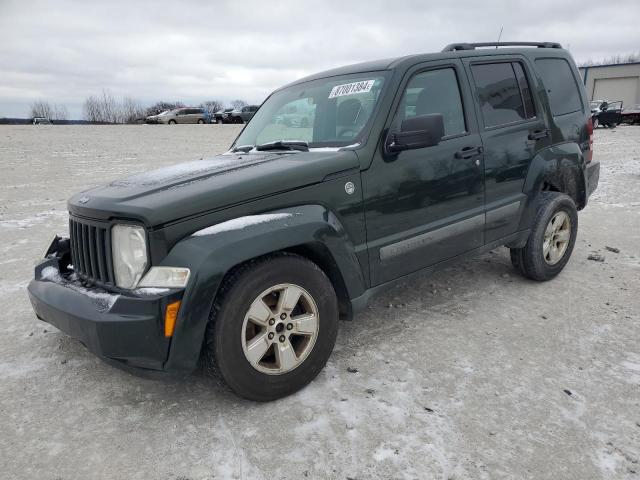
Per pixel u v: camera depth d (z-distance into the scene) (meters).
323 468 2.31
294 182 2.83
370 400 2.81
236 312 2.59
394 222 3.30
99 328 2.47
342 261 2.99
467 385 2.95
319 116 3.64
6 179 11.30
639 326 3.69
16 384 3.10
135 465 2.36
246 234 2.58
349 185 3.05
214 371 2.63
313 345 2.90
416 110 3.48
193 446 2.48
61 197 9.27
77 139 22.89
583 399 2.80
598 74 47.25
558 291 4.38
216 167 3.10
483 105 3.92
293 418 2.67
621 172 11.44
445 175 3.55
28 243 6.22
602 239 6.00
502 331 3.65
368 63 3.78
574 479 2.22
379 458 2.36
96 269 2.79
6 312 4.19
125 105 74.69
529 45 4.68
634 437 2.49
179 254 2.47
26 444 2.53
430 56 3.66
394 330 3.70
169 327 2.43
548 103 4.47
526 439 2.48
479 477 2.23
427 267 3.58
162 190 2.69
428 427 2.58
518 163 4.10
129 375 3.18
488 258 5.32
